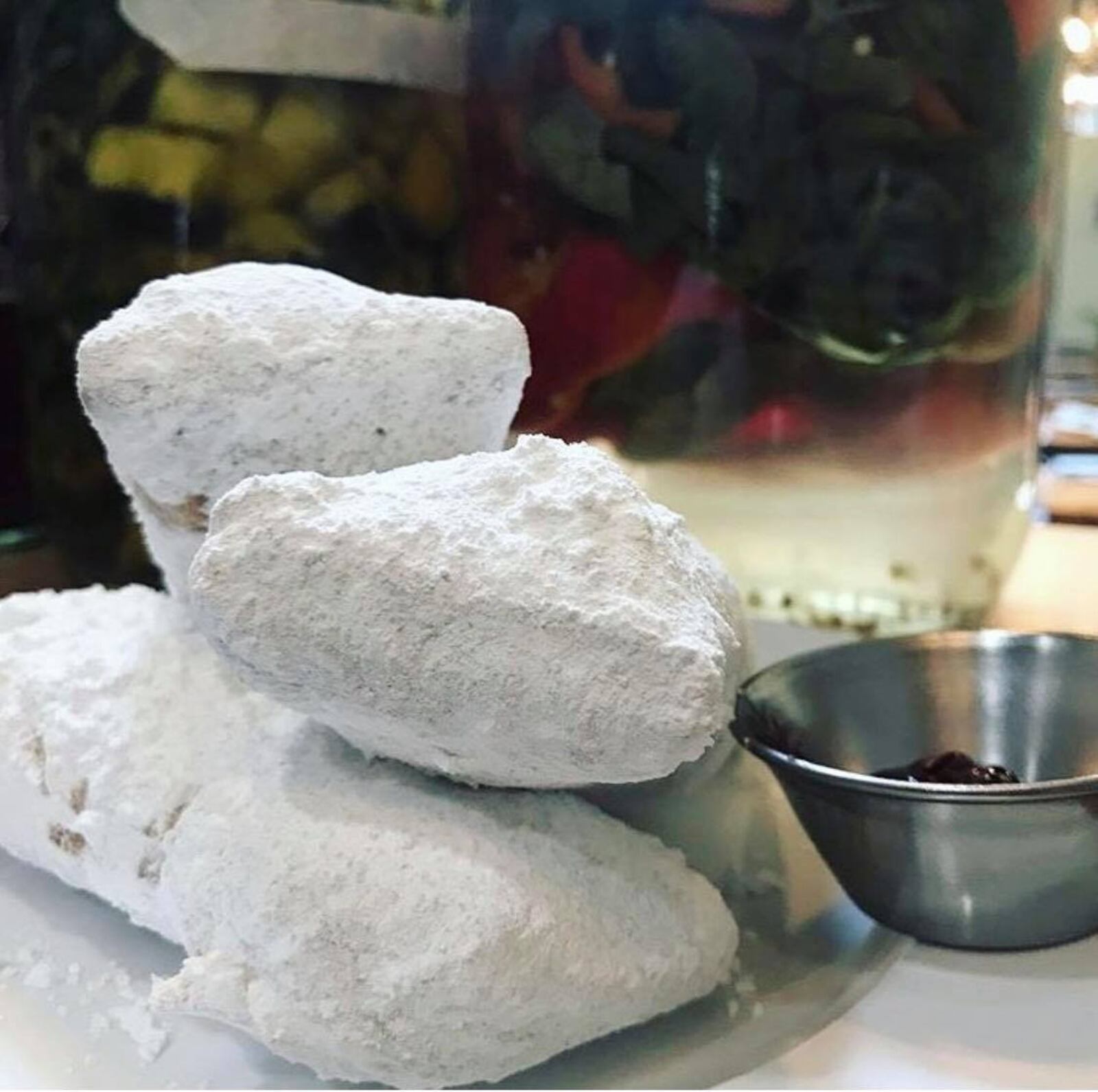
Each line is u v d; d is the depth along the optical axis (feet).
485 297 1.83
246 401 1.14
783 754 1.20
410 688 0.94
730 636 1.03
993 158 1.62
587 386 1.75
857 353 1.64
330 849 0.98
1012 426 1.78
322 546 0.95
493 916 0.94
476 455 1.06
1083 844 1.11
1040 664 1.41
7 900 1.30
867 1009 1.07
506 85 1.73
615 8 1.59
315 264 1.77
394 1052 0.95
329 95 1.75
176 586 1.31
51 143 1.81
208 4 1.66
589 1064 1.02
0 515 2.21
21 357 2.19
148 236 1.76
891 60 1.54
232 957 0.98
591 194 1.66
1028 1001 1.07
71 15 1.75
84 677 1.25
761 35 1.55
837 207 1.60
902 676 1.43
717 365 1.68
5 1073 1.02
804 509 1.72
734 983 1.13
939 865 1.12
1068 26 1.88
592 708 0.91
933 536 1.75
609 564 0.95
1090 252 4.46
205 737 1.16
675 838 1.31
